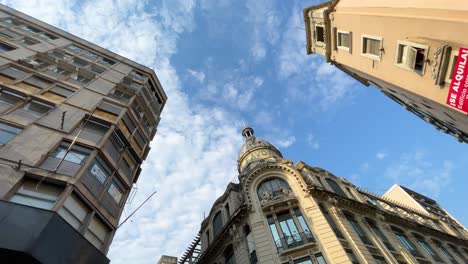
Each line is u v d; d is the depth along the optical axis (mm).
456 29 11148
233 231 22656
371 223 25109
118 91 19500
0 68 14359
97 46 25094
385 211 28797
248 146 36656
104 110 16125
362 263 17891
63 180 10695
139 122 18656
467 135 16156
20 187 9797
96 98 16750
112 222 12492
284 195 22906
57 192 10523
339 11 20500
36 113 13156
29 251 7402
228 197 28344
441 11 11688
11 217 7840
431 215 40281
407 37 13898
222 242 24031
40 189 10203
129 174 15406
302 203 21938
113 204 13156
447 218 42500
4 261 7473
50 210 9125
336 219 21391
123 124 16422
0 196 8828
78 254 9023
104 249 11531
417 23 13031
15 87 13664
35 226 8016
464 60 10984
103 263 10039
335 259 17359
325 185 26891
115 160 14352
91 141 13422
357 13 17766
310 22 25719
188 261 30156
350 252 18531
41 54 17984
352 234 20359
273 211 21828
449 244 32250
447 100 12234
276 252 18703
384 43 15805
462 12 10781
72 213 10469
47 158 11203
